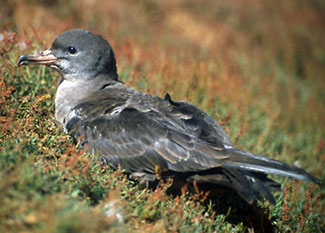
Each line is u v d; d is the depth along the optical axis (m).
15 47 11.91
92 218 6.30
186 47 19.81
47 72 11.84
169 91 13.49
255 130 15.12
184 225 7.89
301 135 16.64
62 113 10.23
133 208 7.75
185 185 8.70
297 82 22.69
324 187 13.17
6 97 9.49
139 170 8.99
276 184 8.67
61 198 6.64
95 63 10.41
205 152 8.64
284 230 9.98
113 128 9.12
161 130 8.85
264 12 28.64
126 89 10.43
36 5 18.66
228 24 25.50
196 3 25.72
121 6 21.19
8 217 6.24
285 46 25.58
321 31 29.34
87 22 18.89
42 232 5.90
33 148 8.04
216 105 14.60
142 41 19.03
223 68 18.00
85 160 7.89
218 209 9.54
